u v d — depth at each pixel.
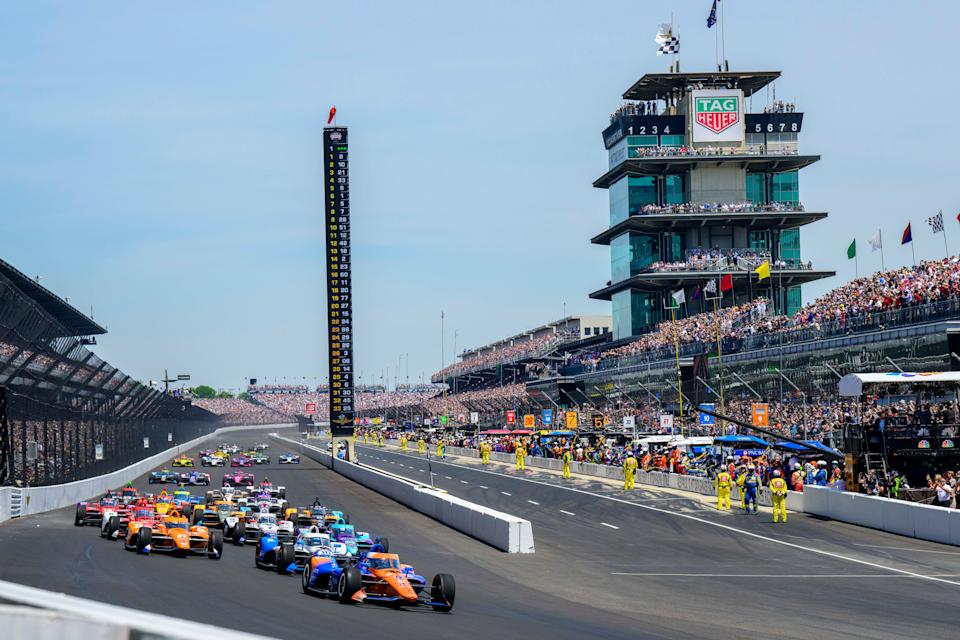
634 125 122.69
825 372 63.03
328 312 78.56
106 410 56.62
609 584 24.16
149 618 4.81
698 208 119.75
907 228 65.19
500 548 31.36
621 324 126.25
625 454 62.72
